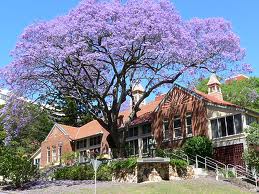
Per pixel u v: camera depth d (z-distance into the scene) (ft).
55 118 200.23
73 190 86.28
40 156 184.96
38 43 108.27
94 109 124.47
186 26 119.65
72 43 107.45
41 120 190.08
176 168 103.91
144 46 108.78
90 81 116.88
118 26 106.11
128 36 106.22
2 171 100.01
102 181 102.06
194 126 131.95
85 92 121.70
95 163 73.72
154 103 166.20
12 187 99.60
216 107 127.44
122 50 107.96
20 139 190.80
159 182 93.56
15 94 116.98
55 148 180.14
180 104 138.00
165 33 107.55
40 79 114.73
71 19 108.06
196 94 133.59
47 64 110.73
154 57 112.88
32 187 97.25
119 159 107.76
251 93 174.81
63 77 115.85
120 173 101.81
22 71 109.81
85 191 84.38
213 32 119.75
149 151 138.00
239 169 115.75
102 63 118.01
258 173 108.88
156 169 100.53
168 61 114.52
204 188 89.35
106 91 118.73
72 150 174.81
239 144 119.85
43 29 108.68
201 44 117.19
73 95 123.95
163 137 139.95
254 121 125.59
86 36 106.63
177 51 108.06
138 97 172.45
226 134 123.54
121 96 119.96
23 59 107.45
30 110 122.83
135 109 122.93
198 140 121.70
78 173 110.52
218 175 109.81
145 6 108.37
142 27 105.60
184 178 104.27
